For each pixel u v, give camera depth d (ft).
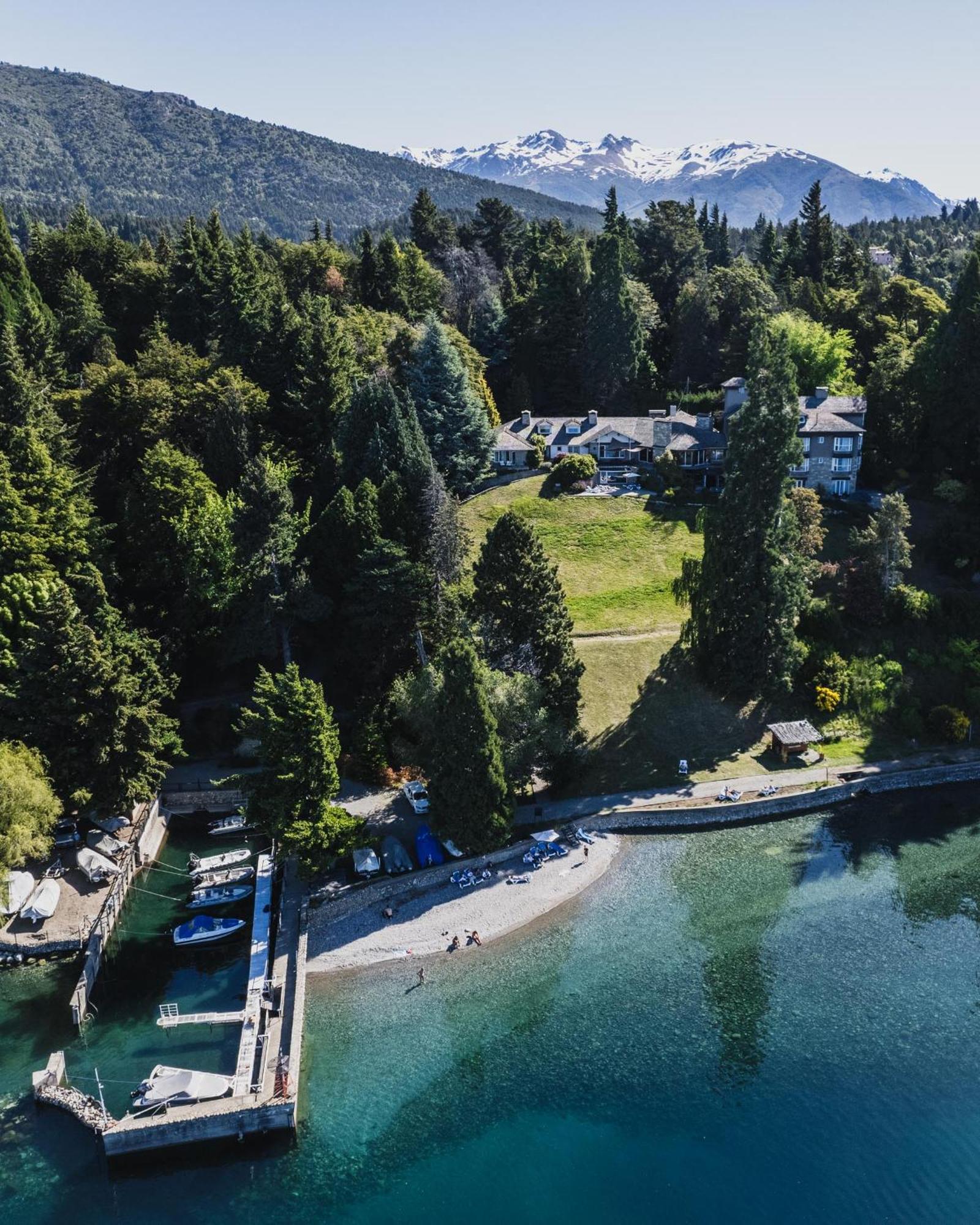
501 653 233.35
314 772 193.36
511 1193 132.57
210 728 248.32
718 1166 135.85
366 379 312.09
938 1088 148.56
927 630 281.13
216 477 276.62
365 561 247.70
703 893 199.00
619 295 411.13
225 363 327.06
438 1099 148.66
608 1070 153.48
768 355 248.73
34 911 184.34
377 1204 131.75
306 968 176.14
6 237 352.28
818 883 201.87
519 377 419.95
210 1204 132.98
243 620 246.27
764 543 252.21
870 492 353.92
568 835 216.74
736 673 255.70
